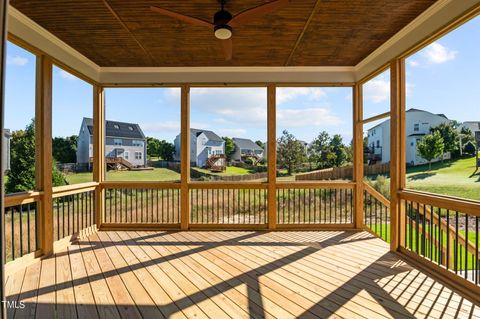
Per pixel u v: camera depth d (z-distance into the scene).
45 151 3.80
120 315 2.43
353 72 5.14
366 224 5.16
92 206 5.04
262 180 5.35
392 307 2.54
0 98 0.77
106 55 4.59
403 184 3.95
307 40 4.04
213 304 2.60
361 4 3.13
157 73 5.14
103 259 3.72
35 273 3.26
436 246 3.54
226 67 5.10
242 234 4.89
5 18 0.79
